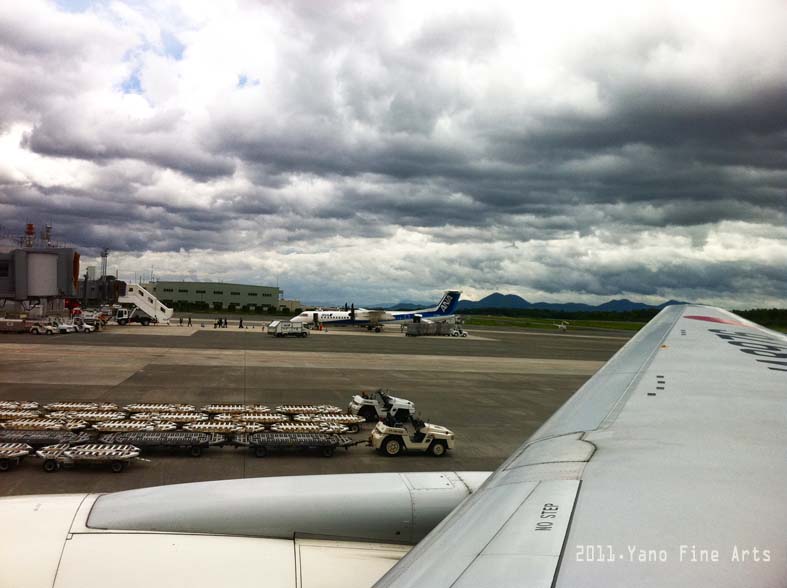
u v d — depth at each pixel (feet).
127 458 62.08
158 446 69.05
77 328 249.14
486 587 7.13
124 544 13.29
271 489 15.51
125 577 12.36
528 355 230.27
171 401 101.40
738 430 13.96
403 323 374.02
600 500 9.61
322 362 170.71
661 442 12.98
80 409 86.17
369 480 16.48
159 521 14.03
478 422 97.09
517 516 9.43
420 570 8.29
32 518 13.75
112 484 58.85
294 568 13.61
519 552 8.03
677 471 10.94
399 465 70.85
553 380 153.07
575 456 12.21
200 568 12.98
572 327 629.92
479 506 10.51
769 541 7.89
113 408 86.89
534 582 7.05
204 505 14.53
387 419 83.71
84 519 13.85
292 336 276.00
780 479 10.55
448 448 76.95
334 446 72.38
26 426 73.00
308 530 14.82
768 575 6.90
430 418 98.63
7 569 12.16
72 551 12.84
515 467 12.30
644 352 24.45
